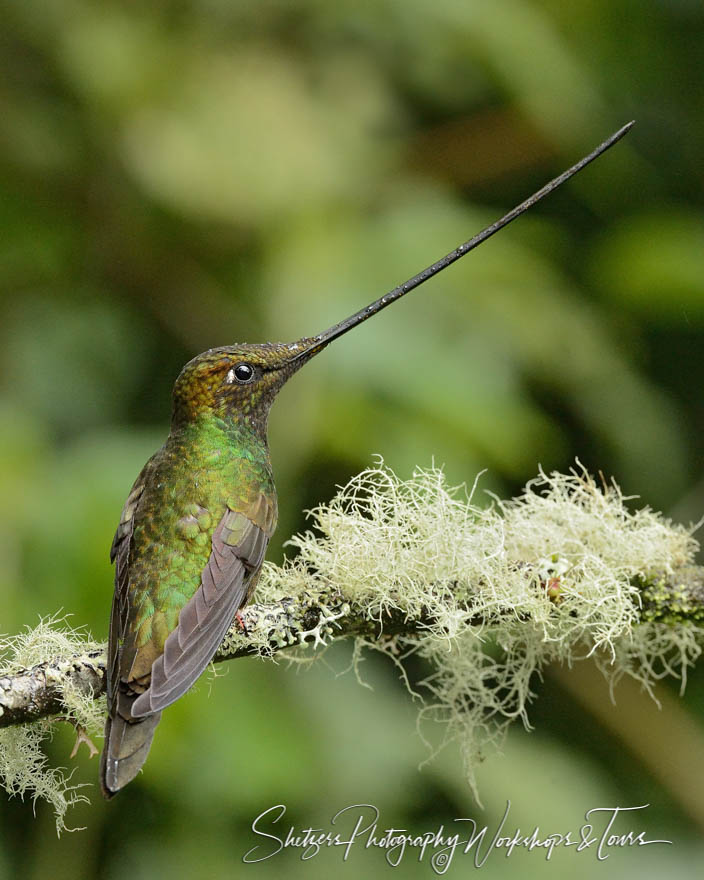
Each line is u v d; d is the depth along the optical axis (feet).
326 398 32.07
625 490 37.58
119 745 17.39
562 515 21.80
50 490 29.63
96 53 35.45
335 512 20.97
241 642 20.11
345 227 35.37
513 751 32.27
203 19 37.06
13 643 19.29
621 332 39.22
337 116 36.91
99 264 36.40
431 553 20.42
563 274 39.04
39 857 28.94
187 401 23.24
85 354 35.70
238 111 35.58
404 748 30.94
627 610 21.31
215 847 29.30
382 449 31.91
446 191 39.11
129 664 18.56
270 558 31.40
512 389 34.53
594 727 36.01
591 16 42.01
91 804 29.22
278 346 24.12
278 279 34.01
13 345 34.83
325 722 30.48
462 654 23.61
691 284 38.40
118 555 21.42
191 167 34.71
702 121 43.98
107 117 35.55
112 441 30.99
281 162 35.29
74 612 28.50
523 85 37.83
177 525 21.31
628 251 38.63
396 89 39.04
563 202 42.16
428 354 33.17
